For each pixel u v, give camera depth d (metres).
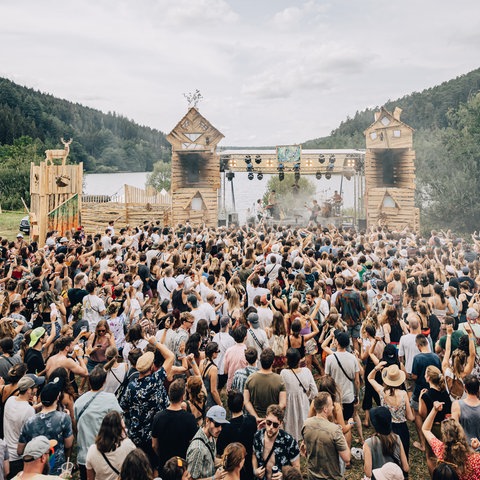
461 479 3.83
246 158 27.25
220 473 3.61
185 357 5.79
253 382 5.11
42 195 21.14
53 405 4.54
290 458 4.14
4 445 4.38
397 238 17.23
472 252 12.80
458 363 5.35
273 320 6.55
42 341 6.09
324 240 14.48
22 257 12.05
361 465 5.97
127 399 4.77
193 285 8.83
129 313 7.82
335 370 5.78
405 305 8.87
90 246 13.68
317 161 27.56
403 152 26.69
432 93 98.88
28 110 136.25
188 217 26.14
